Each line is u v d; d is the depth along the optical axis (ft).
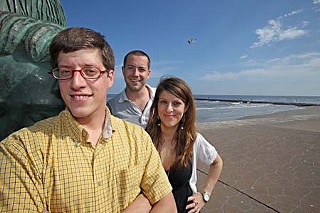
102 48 3.66
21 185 3.09
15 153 3.17
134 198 4.01
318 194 13.96
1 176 3.07
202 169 18.60
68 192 3.24
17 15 5.78
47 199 3.22
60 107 5.52
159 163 4.50
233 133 34.09
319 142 27.02
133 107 9.20
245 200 13.42
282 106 143.02
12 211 3.01
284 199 13.43
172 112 6.61
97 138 3.79
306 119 51.60
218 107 147.54
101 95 3.67
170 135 6.93
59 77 3.54
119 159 3.81
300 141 27.68
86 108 3.51
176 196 6.58
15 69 5.26
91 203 3.34
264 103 190.60
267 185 15.35
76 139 3.53
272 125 42.01
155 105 7.09
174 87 6.59
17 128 5.49
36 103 5.24
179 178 6.59
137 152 4.12
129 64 9.02
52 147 3.36
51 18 7.98
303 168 18.42
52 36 5.49
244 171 17.97
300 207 12.55
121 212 3.77
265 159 20.92
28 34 5.33
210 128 39.24
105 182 3.55
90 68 3.51
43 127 3.53
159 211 4.21
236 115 88.58
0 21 5.42
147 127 7.22
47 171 3.25
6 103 5.32
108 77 3.85
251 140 28.89
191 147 6.79
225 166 19.19
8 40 5.27
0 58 5.32
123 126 4.31
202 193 7.28
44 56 5.31
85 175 3.38
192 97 6.86
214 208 12.55
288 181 15.94
